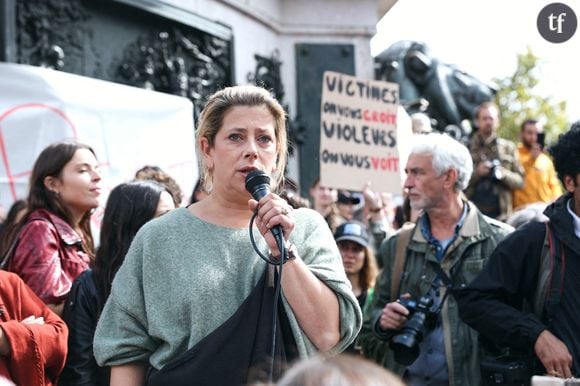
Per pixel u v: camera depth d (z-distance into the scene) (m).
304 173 10.60
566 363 4.50
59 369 4.21
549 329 4.65
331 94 7.37
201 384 3.24
